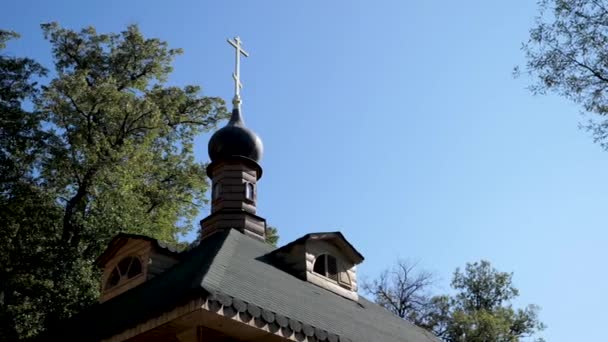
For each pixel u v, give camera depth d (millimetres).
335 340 15219
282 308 15531
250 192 23109
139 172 29922
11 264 26297
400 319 22297
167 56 34781
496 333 43219
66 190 29453
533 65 17641
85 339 16141
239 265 17062
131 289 19719
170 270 18906
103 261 21688
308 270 19438
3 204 27406
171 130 34500
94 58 33562
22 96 30172
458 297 49031
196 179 33656
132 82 33750
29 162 28469
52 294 25203
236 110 25297
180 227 34000
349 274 20906
